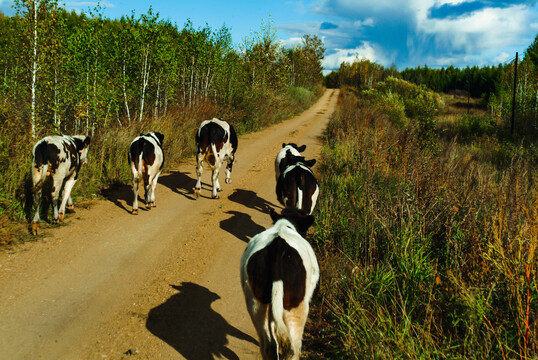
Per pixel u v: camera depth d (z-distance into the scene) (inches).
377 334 147.2
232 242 288.0
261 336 117.1
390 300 181.2
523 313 136.9
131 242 277.4
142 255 258.1
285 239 127.3
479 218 223.0
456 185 274.4
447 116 1434.5
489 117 1177.4
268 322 114.5
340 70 3878.0
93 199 360.2
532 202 213.2
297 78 2180.1
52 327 173.8
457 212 228.8
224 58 866.1
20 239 261.0
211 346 167.6
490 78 3218.5
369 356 140.2
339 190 355.3
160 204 366.6
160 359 157.3
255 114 896.3
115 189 397.1
